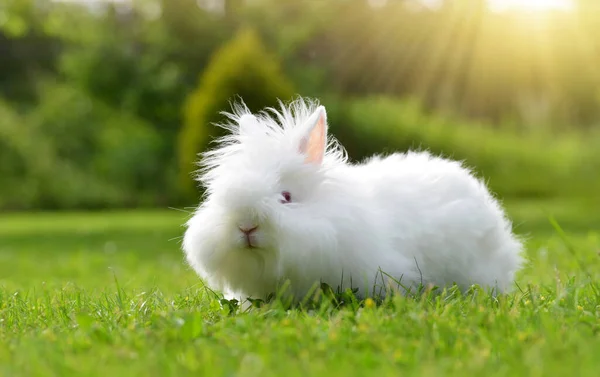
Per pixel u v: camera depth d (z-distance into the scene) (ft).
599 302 12.69
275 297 12.85
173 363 8.76
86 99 82.07
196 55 83.66
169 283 21.08
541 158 71.82
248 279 12.83
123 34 86.58
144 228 48.78
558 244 29.37
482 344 9.45
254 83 58.54
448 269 14.28
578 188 66.39
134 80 82.23
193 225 13.09
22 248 39.40
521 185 68.13
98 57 81.71
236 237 12.15
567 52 89.20
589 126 89.45
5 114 78.79
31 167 72.74
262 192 12.03
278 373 8.23
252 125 13.53
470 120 85.66
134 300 14.29
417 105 78.18
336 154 14.14
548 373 8.04
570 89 89.61
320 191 12.73
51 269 28.84
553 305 11.69
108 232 46.52
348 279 12.68
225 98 58.65
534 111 87.76
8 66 88.99
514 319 10.82
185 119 66.08
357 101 79.36
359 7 86.84
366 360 8.68
